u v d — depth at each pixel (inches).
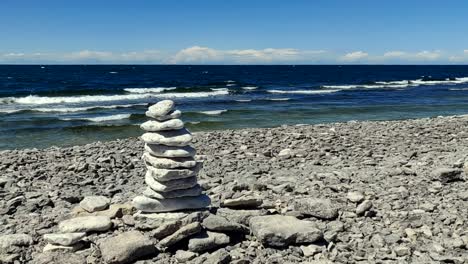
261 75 3983.8
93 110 1226.6
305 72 4940.9
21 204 348.5
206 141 649.0
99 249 247.4
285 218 273.4
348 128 789.2
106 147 623.2
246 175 428.5
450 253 248.1
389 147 586.9
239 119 1080.8
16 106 1310.3
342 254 247.1
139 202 272.5
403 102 1567.4
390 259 242.7
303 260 242.5
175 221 257.0
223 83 2504.9
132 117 1084.5
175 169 269.6
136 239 246.1
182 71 4781.0
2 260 243.0
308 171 446.0
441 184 373.1
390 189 359.3
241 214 285.0
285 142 632.4
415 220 292.4
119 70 4758.9
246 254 246.8
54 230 283.3
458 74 4633.4
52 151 595.8
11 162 507.8
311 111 1253.7
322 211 290.7
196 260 239.1
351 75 4168.3
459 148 561.0
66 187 403.9
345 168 450.6
